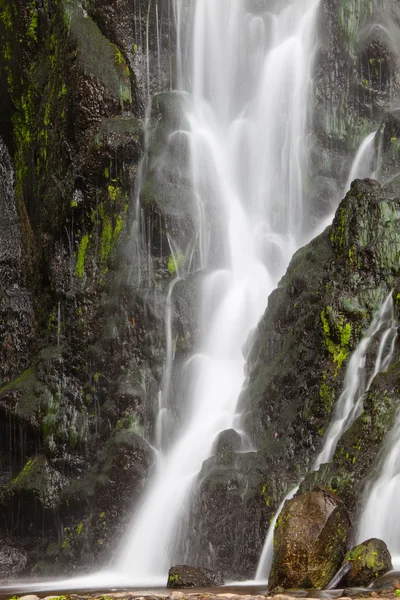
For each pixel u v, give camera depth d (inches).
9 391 925.2
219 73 1032.2
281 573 496.7
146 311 878.4
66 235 980.6
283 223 965.8
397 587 462.6
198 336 868.6
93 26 1017.5
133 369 875.4
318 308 719.7
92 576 746.2
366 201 729.0
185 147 960.9
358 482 581.3
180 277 901.8
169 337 868.0
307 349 718.5
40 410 904.3
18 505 886.4
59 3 1033.5
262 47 1026.1
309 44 1000.9
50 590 629.0
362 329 695.1
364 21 1003.3
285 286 774.5
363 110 985.5
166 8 1029.2
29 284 1032.2
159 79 1023.6
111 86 995.3
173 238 912.9
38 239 1015.6
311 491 516.4
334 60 993.5
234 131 1008.2
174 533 710.5
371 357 671.1
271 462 684.1
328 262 743.1
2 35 1079.0
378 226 715.4
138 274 911.0
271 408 727.7
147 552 728.3
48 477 880.3
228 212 956.0
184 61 1038.4
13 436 920.3
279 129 994.1
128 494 799.1
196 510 692.1
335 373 694.5
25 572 853.8
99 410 890.1
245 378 796.0
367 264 711.1
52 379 920.3
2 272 1029.2
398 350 648.4
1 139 1095.6
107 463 818.2
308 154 972.6
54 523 874.1
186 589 543.8
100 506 805.9
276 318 770.2
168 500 736.3
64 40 1016.2
